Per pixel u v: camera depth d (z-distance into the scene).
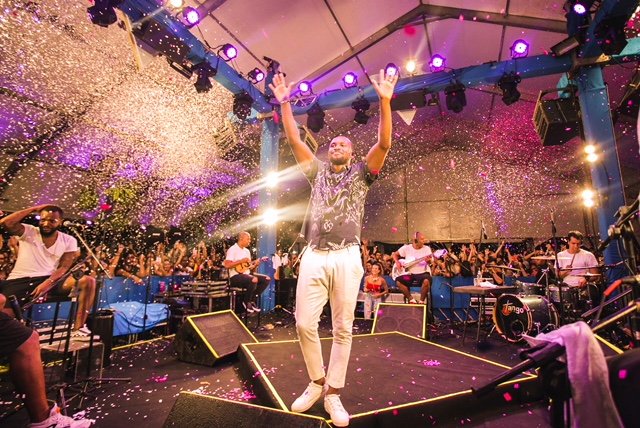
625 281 1.22
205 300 5.65
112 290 5.25
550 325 4.50
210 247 10.40
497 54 7.30
